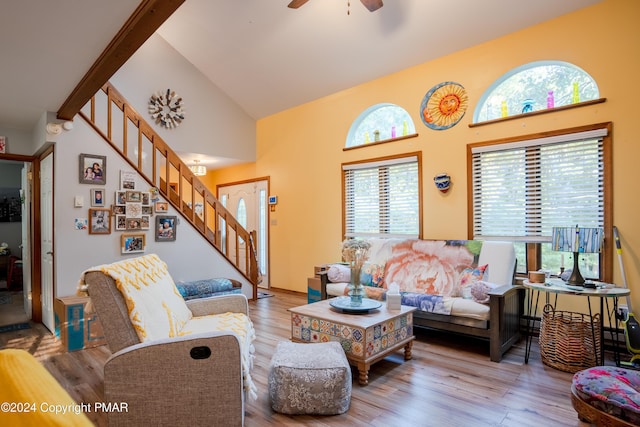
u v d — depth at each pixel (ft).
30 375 1.87
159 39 17.75
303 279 19.07
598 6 10.51
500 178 12.48
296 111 19.48
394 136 15.39
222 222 24.48
